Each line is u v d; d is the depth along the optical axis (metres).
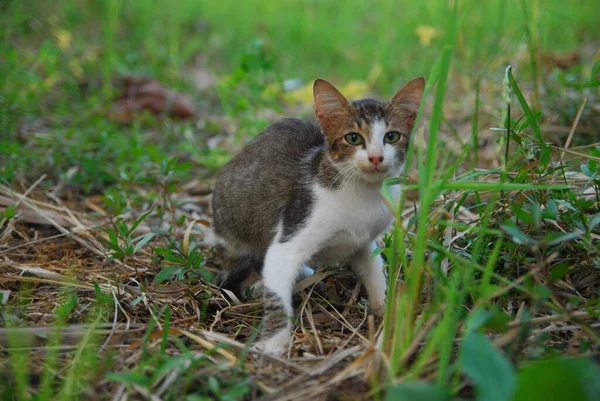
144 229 0.93
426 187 0.62
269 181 0.82
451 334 0.61
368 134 0.76
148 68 1.47
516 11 1.44
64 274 0.82
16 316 0.72
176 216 0.99
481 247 0.73
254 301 0.80
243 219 0.84
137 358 0.67
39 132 1.15
